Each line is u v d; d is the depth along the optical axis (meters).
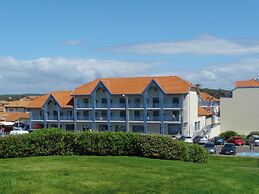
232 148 51.97
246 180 18.22
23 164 20.22
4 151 23.09
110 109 78.50
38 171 17.53
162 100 75.19
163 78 79.38
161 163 21.52
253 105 78.12
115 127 78.81
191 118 76.56
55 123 84.12
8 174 16.61
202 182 16.78
